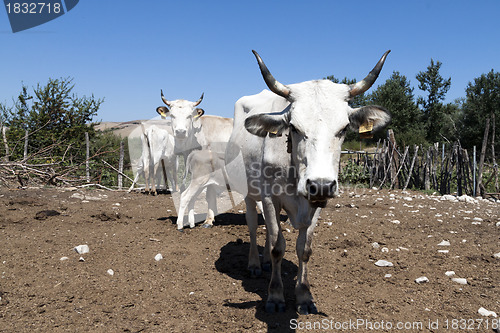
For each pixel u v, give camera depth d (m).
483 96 27.52
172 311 3.37
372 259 4.88
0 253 4.67
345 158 14.82
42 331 2.96
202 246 5.27
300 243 3.41
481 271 4.43
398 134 29.34
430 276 4.29
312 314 3.36
